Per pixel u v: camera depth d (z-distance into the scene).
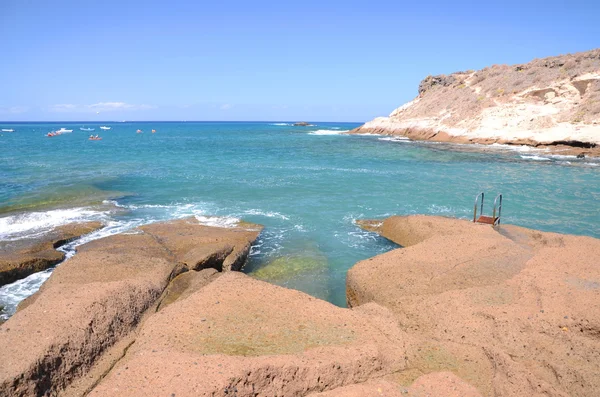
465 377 5.29
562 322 6.12
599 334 5.88
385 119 67.12
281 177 25.19
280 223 15.27
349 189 21.39
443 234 11.55
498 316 6.35
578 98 41.75
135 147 48.25
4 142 56.97
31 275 10.66
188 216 15.88
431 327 6.42
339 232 14.20
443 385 4.89
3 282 10.09
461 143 45.44
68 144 53.19
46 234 13.25
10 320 6.21
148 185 22.55
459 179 24.31
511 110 44.97
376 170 28.05
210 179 24.47
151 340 5.68
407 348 5.82
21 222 14.91
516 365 5.35
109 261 9.29
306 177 25.17
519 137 40.91
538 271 7.91
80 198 19.19
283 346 5.51
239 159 35.06
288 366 4.98
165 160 34.19
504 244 9.68
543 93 45.22
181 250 11.33
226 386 4.63
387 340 5.82
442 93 61.72
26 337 5.65
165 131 104.75
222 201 18.75
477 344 5.93
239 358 5.10
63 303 6.54
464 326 6.29
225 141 60.09
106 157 36.38
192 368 4.90
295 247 12.77
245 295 6.94
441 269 8.41
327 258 11.91
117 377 4.80
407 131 56.94
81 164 31.06
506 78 52.94
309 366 5.02
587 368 5.33
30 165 30.30
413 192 20.59
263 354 5.32
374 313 6.75
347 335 5.83
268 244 13.03
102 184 22.69
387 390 4.81
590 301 6.54
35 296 8.52
